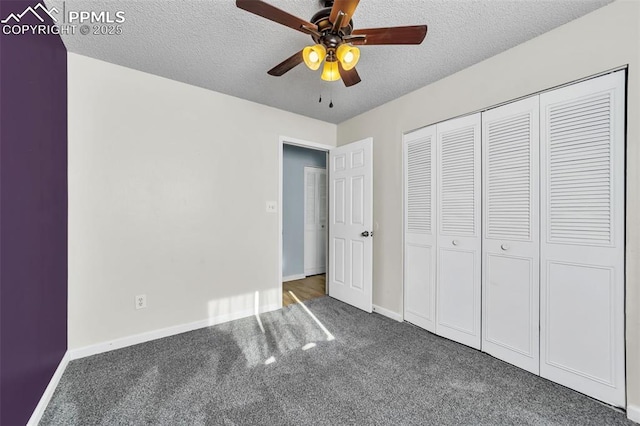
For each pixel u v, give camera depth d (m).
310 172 4.78
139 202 2.24
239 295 2.78
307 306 3.14
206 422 1.38
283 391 1.62
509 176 1.95
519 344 1.89
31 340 1.36
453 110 2.29
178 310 2.42
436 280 2.43
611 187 1.51
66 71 1.92
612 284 1.51
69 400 1.53
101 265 2.07
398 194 2.77
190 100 2.49
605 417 1.43
